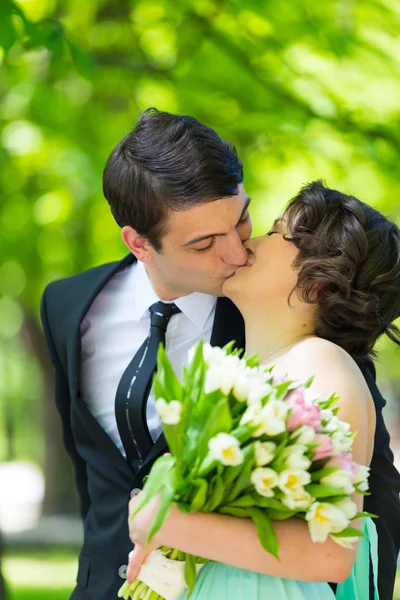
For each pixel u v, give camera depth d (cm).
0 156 837
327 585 294
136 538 272
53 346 386
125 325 369
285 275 311
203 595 279
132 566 282
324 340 298
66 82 841
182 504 257
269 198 867
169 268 337
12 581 973
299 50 738
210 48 748
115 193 339
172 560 279
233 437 243
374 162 759
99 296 379
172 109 797
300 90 748
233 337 356
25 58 807
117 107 852
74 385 362
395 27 732
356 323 310
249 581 277
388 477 348
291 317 311
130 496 344
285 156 777
